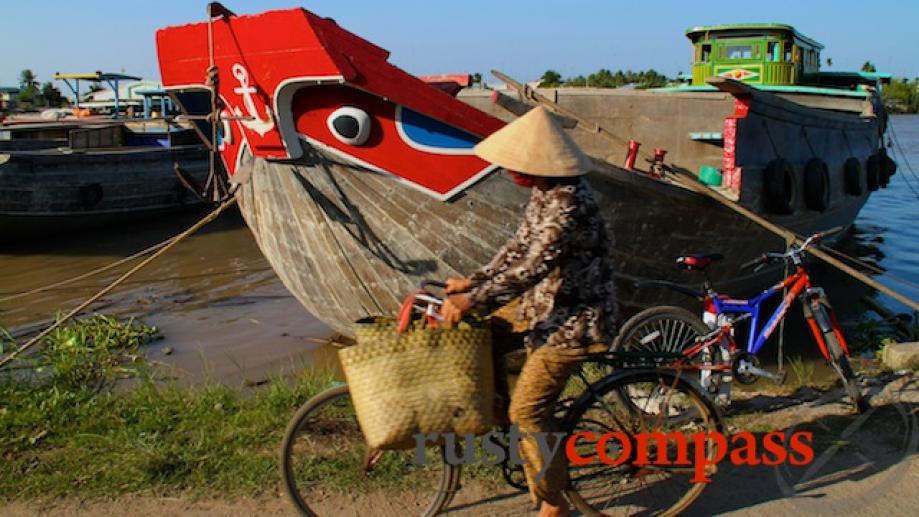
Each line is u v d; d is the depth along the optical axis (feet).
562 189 10.99
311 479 14.01
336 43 17.12
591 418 13.98
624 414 14.28
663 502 13.61
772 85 38.27
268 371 22.71
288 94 18.28
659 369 13.00
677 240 22.33
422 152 18.90
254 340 26.00
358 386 11.04
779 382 17.40
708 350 16.94
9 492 13.70
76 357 22.18
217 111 19.26
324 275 21.79
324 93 18.38
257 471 14.26
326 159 19.19
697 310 24.66
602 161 19.51
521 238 11.10
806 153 27.68
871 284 18.07
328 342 25.70
